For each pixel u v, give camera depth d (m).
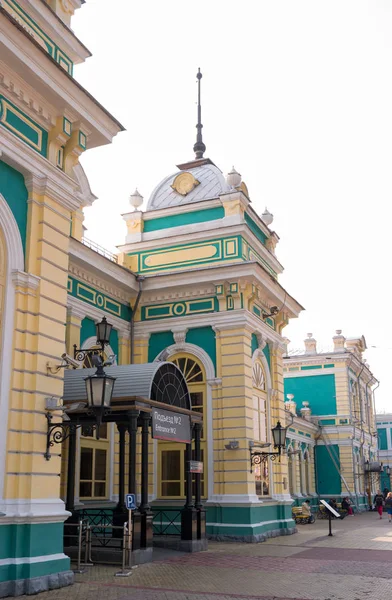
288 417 29.89
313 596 9.48
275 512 19.36
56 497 10.16
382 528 23.45
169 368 14.70
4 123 10.19
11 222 10.29
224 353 18.22
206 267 18.47
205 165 22.08
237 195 19.42
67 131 11.35
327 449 36.34
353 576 11.38
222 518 17.20
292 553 14.71
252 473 17.56
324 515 30.44
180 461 18.14
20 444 9.74
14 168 10.51
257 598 9.28
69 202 11.45
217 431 17.84
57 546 10.01
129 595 9.27
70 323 16.38
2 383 9.70
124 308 19.31
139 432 18.30
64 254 11.23
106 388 10.12
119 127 12.23
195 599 9.12
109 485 17.00
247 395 17.86
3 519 9.22
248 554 14.43
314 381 37.91
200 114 23.88
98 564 12.24
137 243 20.36
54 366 10.54
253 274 18.12
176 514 17.61
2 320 9.92
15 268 10.23
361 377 42.34
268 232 22.28
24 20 11.32
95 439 16.67
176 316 19.08
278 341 21.17
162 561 12.98
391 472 51.94
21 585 9.14
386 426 53.72
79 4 12.84
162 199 21.11
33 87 10.65
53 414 10.38
